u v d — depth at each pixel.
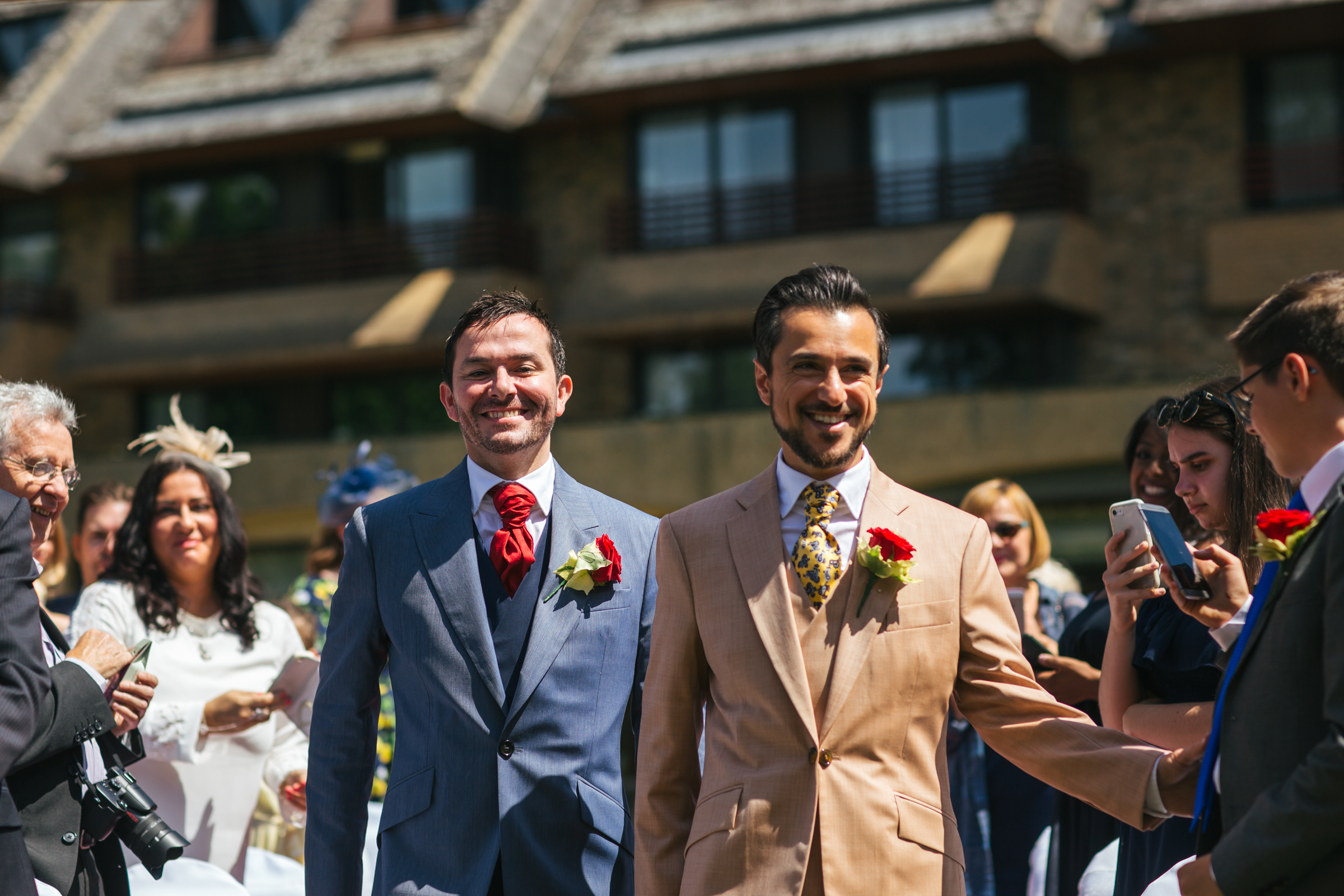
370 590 4.57
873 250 22.62
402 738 4.46
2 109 28.23
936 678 3.88
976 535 4.06
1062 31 22.09
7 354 27.36
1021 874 6.43
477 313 4.68
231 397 27.84
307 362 26.11
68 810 4.23
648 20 24.80
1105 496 19.30
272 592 22.48
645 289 23.88
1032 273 21.34
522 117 25.05
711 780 3.87
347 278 26.23
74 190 28.34
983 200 22.67
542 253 25.75
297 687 6.24
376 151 26.27
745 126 24.22
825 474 4.04
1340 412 3.27
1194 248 22.14
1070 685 5.41
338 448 22.92
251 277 26.94
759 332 4.04
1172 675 4.36
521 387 4.60
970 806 6.41
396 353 25.36
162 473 6.21
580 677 4.45
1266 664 3.28
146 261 27.64
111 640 4.51
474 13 26.53
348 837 4.46
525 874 4.23
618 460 21.52
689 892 3.75
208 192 27.45
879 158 23.50
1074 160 22.86
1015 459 19.58
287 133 25.48
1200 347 21.97
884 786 3.78
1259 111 22.11
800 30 23.39
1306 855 3.05
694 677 4.05
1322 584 3.19
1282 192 21.78
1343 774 2.98
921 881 3.74
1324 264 20.89
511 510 4.60
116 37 29.97
